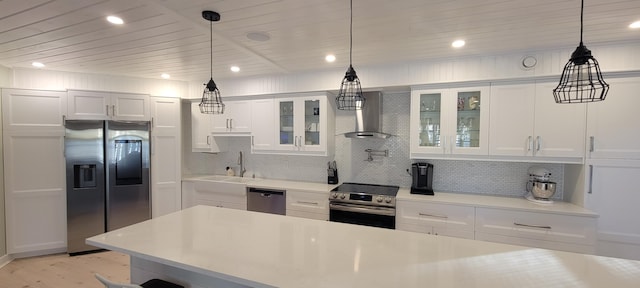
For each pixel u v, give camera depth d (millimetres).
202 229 1937
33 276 3014
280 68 3506
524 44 2568
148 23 2098
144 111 3863
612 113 2537
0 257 3221
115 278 3000
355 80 2051
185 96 4301
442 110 3107
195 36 2379
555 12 1907
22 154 3324
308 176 4152
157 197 3969
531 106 2785
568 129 2676
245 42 2533
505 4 1798
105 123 3613
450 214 2924
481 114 2955
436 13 1935
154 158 3947
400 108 3658
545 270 1352
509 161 2936
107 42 2516
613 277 1280
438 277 1285
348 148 3912
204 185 4066
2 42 2498
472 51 2781
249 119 4086
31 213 3379
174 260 1459
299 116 3783
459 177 3422
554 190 2832
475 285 1215
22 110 3312
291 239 1755
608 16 1958
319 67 3465
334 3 1795
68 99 3471
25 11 1878
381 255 1521
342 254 1534
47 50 2738
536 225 2646
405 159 3656
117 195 3680
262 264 1414
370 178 3820
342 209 3303
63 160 3490
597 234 2574
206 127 4328
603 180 2574
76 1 1742
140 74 3830
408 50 2752
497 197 3125
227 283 1591
